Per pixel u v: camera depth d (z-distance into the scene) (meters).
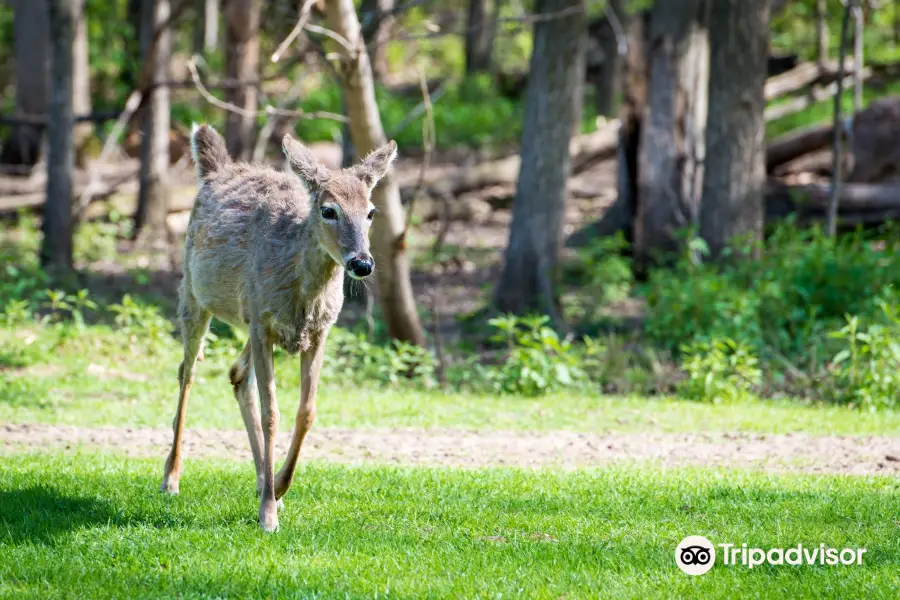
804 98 29.36
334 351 16.16
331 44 14.80
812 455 11.46
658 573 6.98
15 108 33.94
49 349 15.79
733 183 20.66
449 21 56.22
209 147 9.01
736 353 15.45
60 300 19.98
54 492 8.55
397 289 16.16
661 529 8.08
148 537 7.49
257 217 8.23
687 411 13.92
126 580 6.62
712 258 20.72
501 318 17.58
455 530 7.93
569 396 15.10
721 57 20.59
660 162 22.69
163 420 12.52
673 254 21.25
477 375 16.23
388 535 7.74
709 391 14.85
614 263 21.55
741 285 18.70
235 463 10.32
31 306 18.16
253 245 8.15
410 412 13.48
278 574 6.77
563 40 19.52
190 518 8.09
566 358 15.34
